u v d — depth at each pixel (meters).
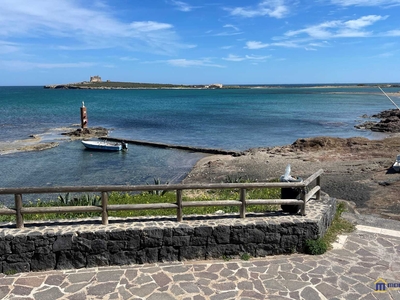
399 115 48.91
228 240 7.32
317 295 5.98
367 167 21.39
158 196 12.99
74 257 6.89
